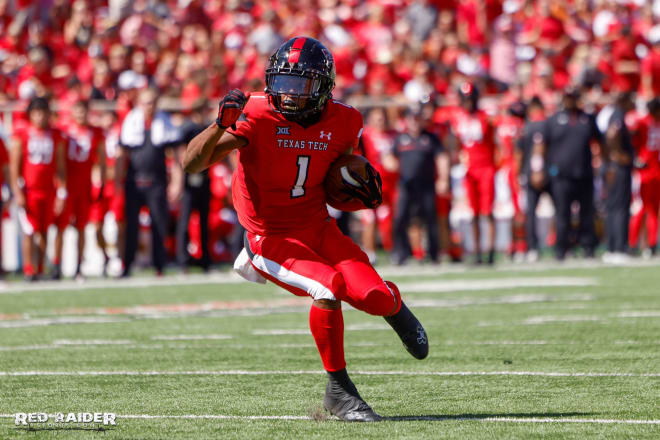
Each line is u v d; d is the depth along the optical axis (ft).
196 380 63.16
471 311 100.42
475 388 59.31
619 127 155.94
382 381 62.28
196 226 155.94
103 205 148.66
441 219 161.79
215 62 179.42
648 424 48.37
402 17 219.00
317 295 49.32
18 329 91.15
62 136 140.15
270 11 194.49
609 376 62.69
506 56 209.15
